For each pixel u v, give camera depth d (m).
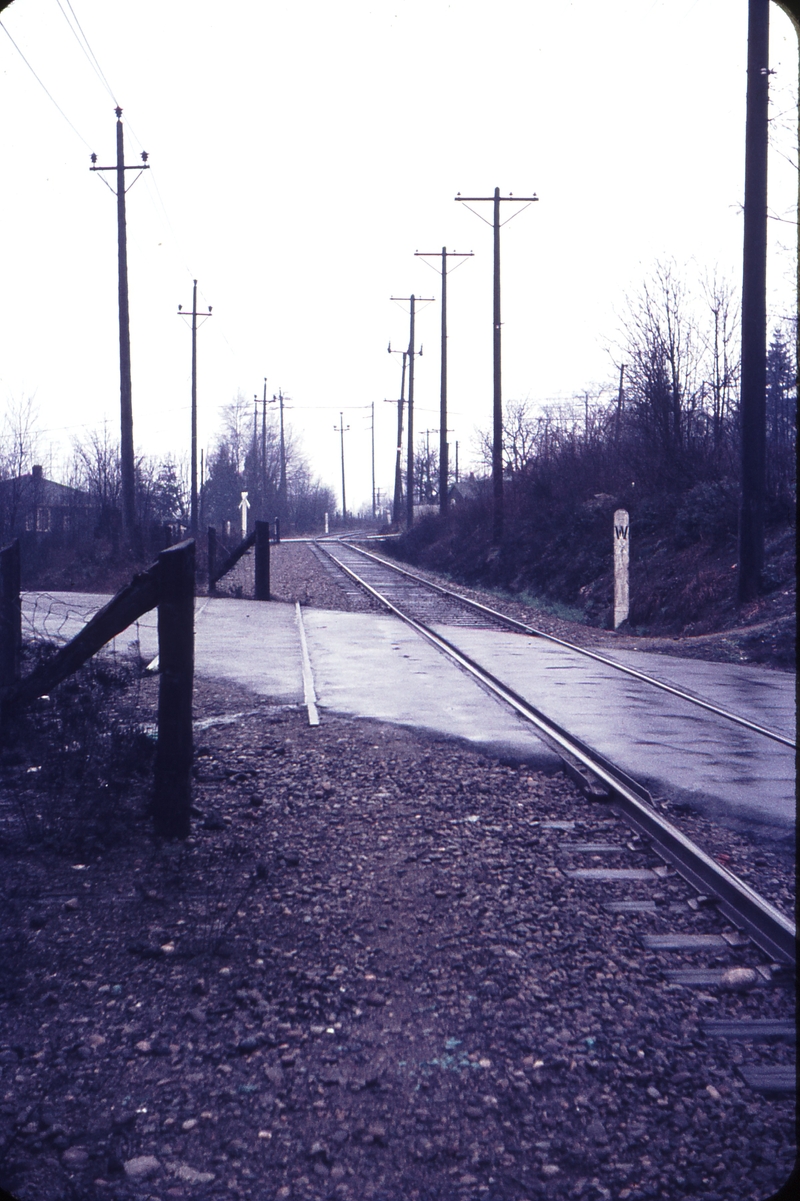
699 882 4.84
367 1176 2.70
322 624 17.12
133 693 9.41
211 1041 3.37
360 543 57.94
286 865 5.05
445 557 36.38
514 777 6.89
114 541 28.14
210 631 15.63
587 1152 2.79
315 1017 3.54
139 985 3.76
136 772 6.45
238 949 4.06
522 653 13.78
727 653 13.70
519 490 34.00
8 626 7.64
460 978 3.84
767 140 15.54
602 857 5.28
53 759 6.46
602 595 21.50
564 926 4.36
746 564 16.22
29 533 34.09
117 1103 3.02
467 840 5.49
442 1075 3.18
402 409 68.56
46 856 5.09
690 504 20.95
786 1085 3.10
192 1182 2.66
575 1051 3.32
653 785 6.68
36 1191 2.61
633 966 3.96
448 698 9.91
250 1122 2.93
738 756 7.52
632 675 11.87
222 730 8.27
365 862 5.11
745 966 3.99
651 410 24.80
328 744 7.76
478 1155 2.78
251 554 39.09
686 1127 2.91
